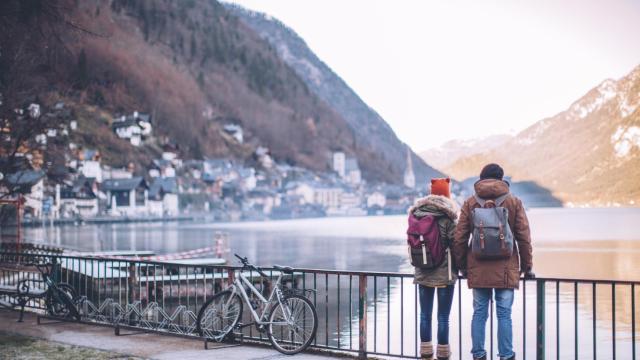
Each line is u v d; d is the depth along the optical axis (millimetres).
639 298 34938
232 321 10695
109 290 23797
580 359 20562
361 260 69062
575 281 8359
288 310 10047
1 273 23078
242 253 79688
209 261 33719
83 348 10688
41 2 25141
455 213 8258
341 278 44281
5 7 24562
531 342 22625
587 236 118000
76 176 194875
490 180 7977
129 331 12234
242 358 9688
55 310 13680
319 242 106375
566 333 25219
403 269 58188
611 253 79062
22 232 110688
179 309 11930
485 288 7930
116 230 155000
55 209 170000
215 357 9773
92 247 87188
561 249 86438
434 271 8289
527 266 7965
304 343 9914
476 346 8078
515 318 27438
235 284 10656
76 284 20734
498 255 7723
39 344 11078
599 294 36719
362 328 9594
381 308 29906
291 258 71812
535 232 133000
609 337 24453
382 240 112688
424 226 8164
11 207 48406
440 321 8500
